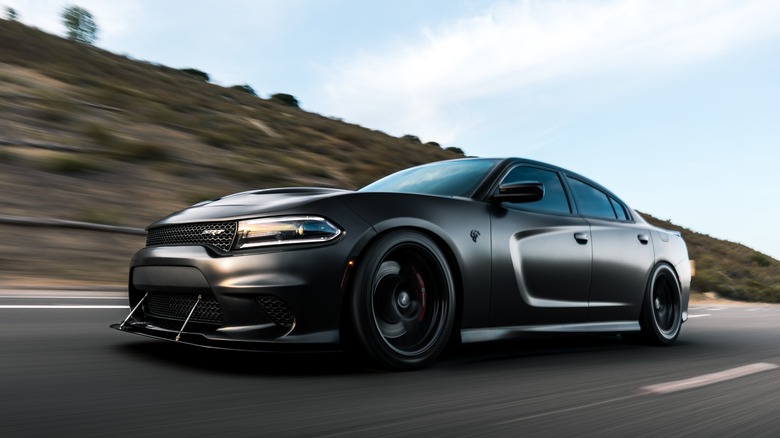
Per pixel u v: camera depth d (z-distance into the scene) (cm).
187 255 270
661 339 452
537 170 390
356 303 268
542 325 356
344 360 305
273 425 186
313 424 189
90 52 2852
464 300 310
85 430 173
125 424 181
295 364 291
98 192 1087
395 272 289
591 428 197
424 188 359
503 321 331
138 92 2206
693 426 206
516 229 340
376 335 272
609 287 403
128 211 1027
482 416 208
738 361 375
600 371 316
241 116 2469
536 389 260
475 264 314
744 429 206
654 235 462
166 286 282
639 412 223
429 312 299
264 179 1478
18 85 1703
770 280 3300
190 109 2297
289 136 2352
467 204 324
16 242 802
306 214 264
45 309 470
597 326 398
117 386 233
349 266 266
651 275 446
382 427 189
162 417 190
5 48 2222
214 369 272
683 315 489
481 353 363
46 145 1260
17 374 250
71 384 234
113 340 343
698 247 3844
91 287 677
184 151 1534
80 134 1429
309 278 257
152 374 257
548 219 367
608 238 406
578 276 376
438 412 212
